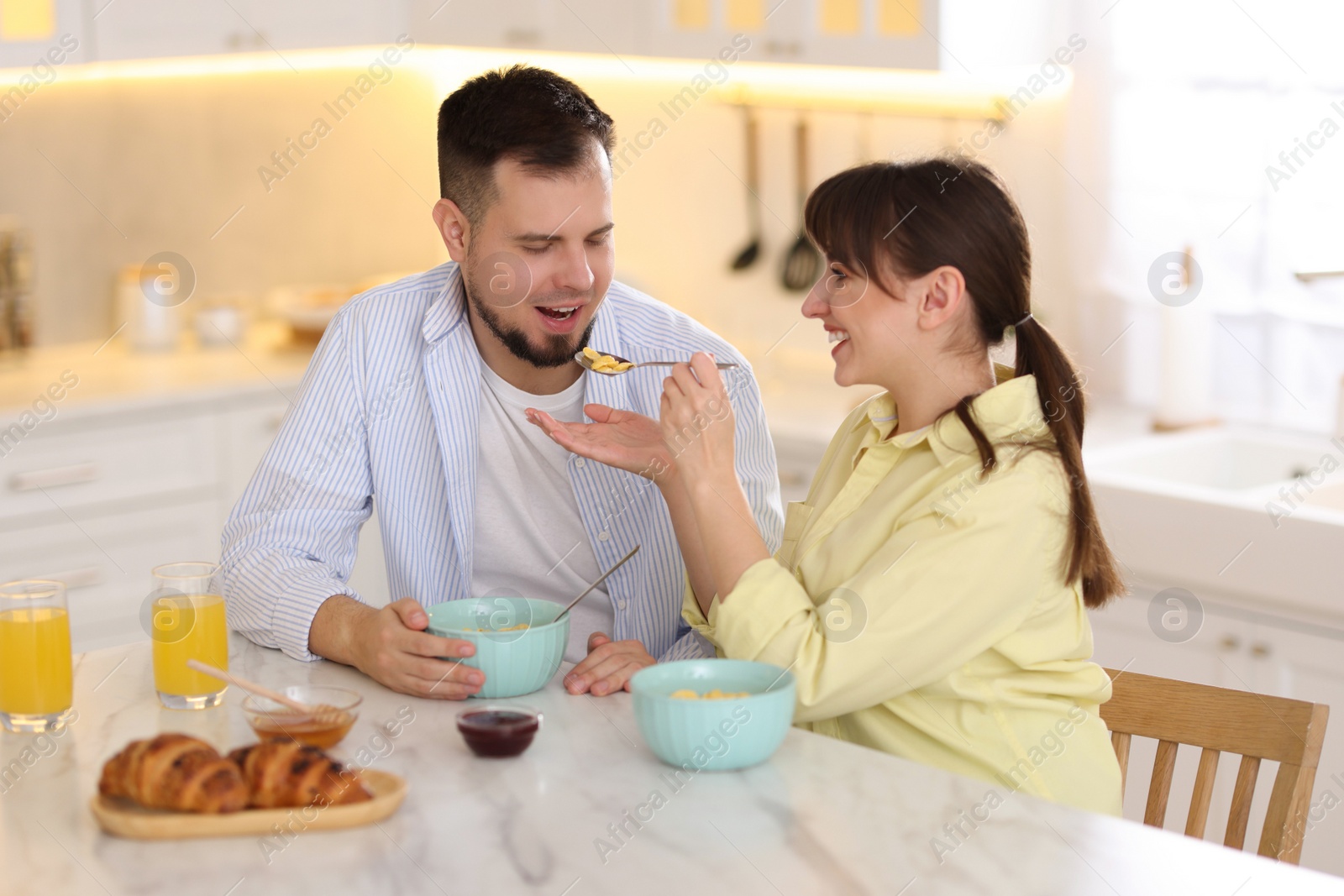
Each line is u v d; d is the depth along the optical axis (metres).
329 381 1.72
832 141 3.31
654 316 1.84
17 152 3.37
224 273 3.78
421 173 4.14
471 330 1.72
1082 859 1.04
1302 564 2.19
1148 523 2.37
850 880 1.00
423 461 1.75
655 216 3.71
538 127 1.55
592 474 1.74
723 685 1.28
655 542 1.77
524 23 3.40
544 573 1.82
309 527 1.68
